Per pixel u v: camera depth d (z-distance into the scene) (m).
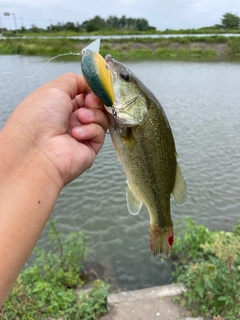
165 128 0.27
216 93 2.39
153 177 0.27
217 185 1.03
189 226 0.67
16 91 2.32
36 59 4.08
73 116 0.24
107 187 1.01
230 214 0.89
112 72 0.24
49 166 0.19
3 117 1.67
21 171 0.18
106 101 0.22
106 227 0.82
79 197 0.96
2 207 0.16
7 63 3.67
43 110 0.20
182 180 0.29
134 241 0.77
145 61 4.32
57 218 0.86
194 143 1.39
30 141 0.19
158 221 0.29
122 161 0.26
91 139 0.23
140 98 0.25
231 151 1.30
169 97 2.25
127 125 0.25
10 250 0.16
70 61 3.83
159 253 0.30
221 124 1.65
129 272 0.67
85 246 0.69
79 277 0.65
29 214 0.17
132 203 0.29
